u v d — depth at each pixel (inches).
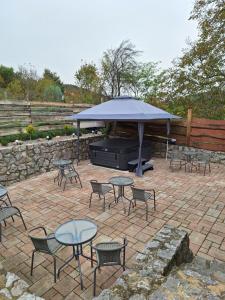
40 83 858.8
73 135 381.4
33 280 116.6
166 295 82.0
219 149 340.8
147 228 166.4
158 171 316.5
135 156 336.2
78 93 850.8
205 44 455.2
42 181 272.1
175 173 306.2
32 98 758.5
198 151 357.1
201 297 82.4
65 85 992.9
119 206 203.2
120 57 709.3
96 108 329.4
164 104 557.0
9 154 258.7
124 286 86.2
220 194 232.8
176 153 370.0
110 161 325.4
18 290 88.4
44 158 305.3
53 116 395.2
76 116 322.7
